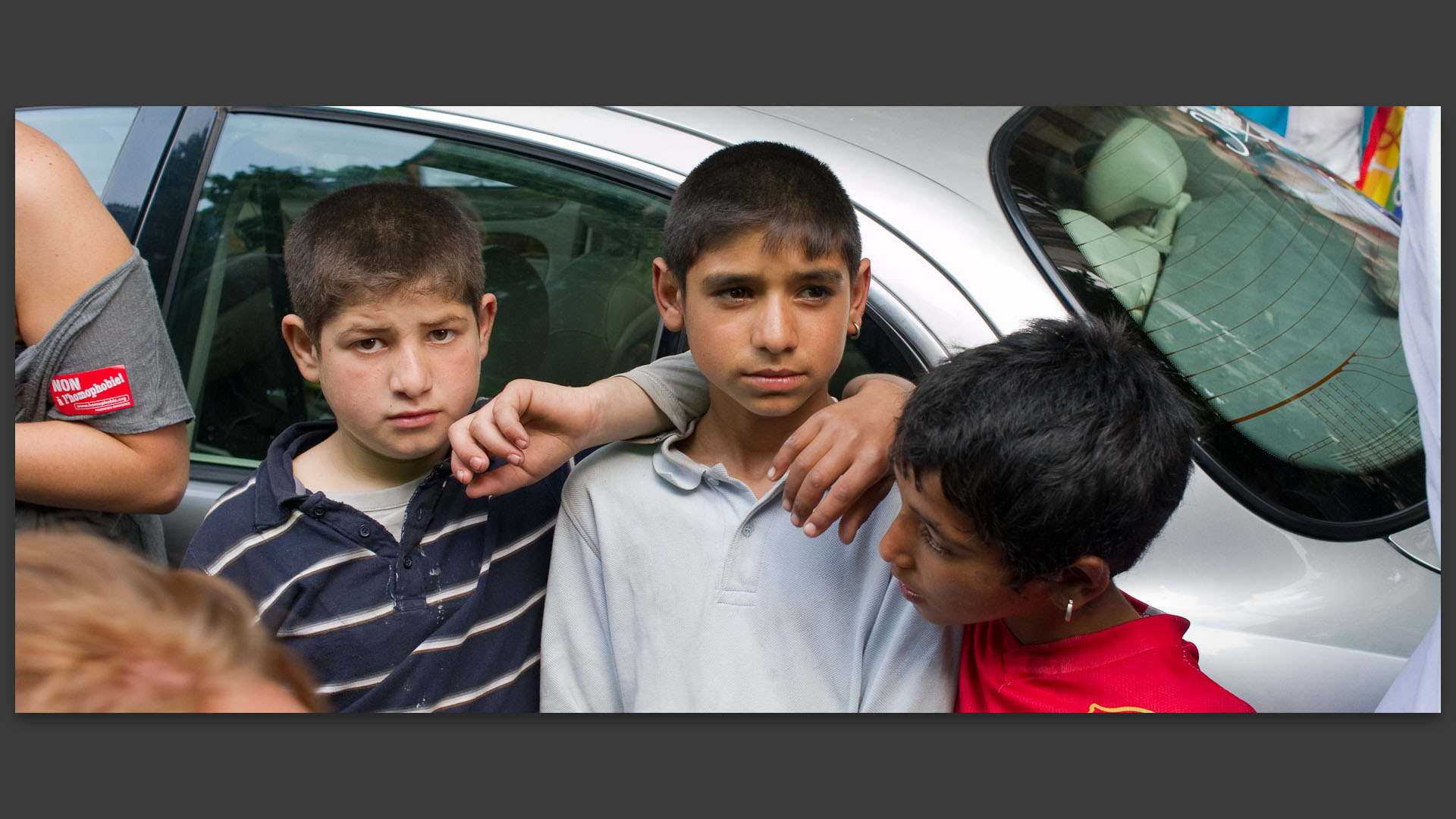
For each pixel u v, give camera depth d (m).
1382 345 1.73
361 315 1.35
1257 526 1.51
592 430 1.39
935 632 1.35
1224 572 1.49
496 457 1.45
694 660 1.39
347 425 1.41
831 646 1.37
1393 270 1.86
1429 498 1.15
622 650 1.44
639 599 1.43
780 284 1.28
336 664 1.41
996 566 1.13
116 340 1.49
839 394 1.63
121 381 1.49
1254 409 1.60
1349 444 1.60
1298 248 1.84
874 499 1.29
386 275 1.33
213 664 0.58
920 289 1.58
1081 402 1.10
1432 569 1.50
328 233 1.37
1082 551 1.10
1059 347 1.16
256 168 1.97
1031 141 1.85
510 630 1.50
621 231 1.77
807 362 1.30
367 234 1.36
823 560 1.39
